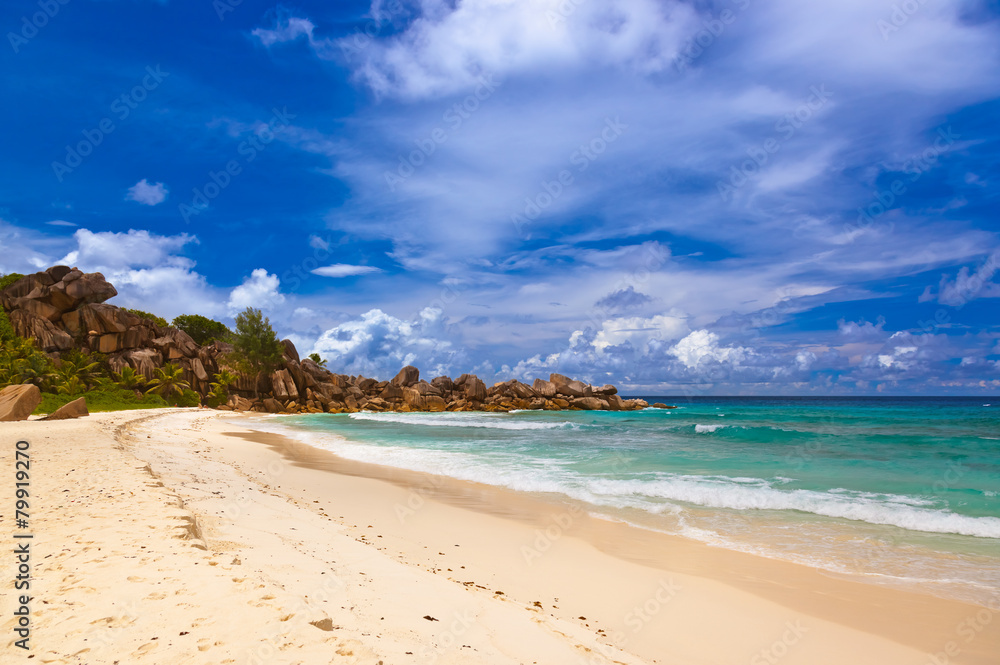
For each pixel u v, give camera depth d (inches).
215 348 2802.7
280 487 493.0
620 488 514.3
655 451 852.0
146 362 2365.9
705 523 389.4
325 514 382.0
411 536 341.4
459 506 441.4
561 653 169.6
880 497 471.2
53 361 2039.9
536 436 1185.4
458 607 199.6
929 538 354.9
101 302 2423.7
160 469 454.6
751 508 435.5
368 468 665.6
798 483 540.1
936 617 234.7
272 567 213.0
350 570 229.1
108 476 361.4
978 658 198.7
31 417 1093.1
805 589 265.1
